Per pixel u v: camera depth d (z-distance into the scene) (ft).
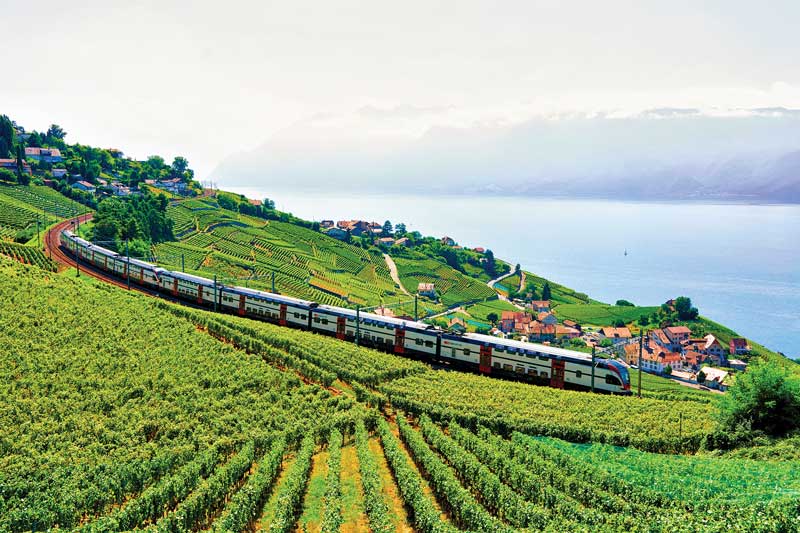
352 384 200.34
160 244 565.53
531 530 102.32
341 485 128.57
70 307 252.42
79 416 159.43
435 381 202.90
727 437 161.38
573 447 150.51
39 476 127.95
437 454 147.23
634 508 110.73
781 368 163.32
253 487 118.21
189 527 110.01
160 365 204.03
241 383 192.54
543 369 209.56
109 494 120.47
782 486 117.91
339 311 262.47
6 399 167.12
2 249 379.96
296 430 154.51
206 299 306.14
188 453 142.00
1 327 220.02
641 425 169.68
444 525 104.99
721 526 98.48
